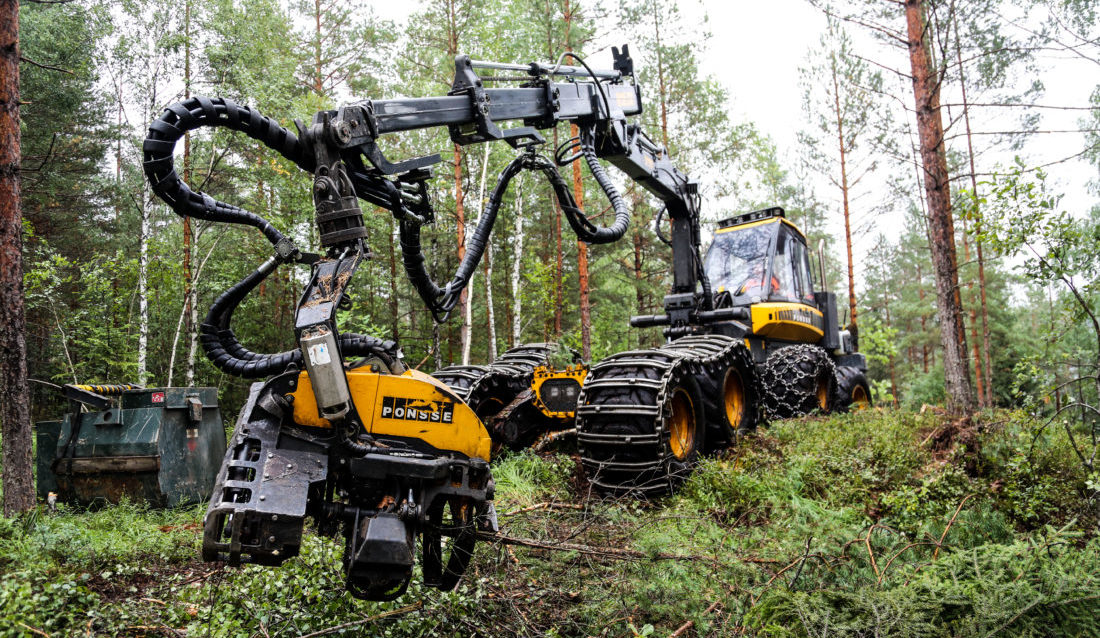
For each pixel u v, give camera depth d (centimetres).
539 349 848
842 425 707
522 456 654
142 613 354
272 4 1555
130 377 1325
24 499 539
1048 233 556
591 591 374
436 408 314
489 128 412
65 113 1374
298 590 341
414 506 295
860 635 316
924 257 3341
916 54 780
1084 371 992
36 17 1300
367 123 331
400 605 340
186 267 1277
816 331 934
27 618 324
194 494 620
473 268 434
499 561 390
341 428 289
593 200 1666
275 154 1309
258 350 1705
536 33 1413
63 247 1658
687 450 605
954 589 335
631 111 599
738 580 386
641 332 2166
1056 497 520
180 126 302
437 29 1521
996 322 2477
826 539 414
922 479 533
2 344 543
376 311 1698
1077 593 321
